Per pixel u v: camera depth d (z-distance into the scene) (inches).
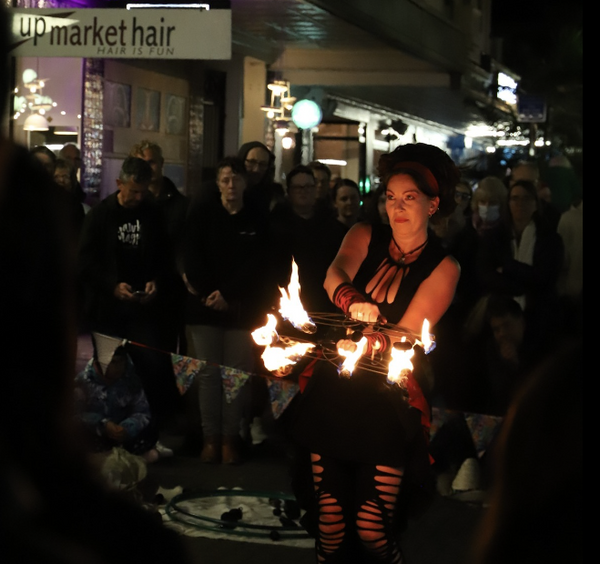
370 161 793.6
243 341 259.4
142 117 533.3
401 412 139.5
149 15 257.3
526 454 53.9
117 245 268.7
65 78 475.8
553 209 249.0
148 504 216.7
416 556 196.1
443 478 240.4
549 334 239.8
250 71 607.2
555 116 537.3
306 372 150.4
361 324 143.8
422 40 570.6
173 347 278.2
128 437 255.9
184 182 581.6
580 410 53.1
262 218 261.6
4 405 35.9
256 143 288.8
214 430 267.0
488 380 240.8
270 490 241.6
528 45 568.7
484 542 55.0
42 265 36.2
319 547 144.0
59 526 36.9
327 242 261.1
